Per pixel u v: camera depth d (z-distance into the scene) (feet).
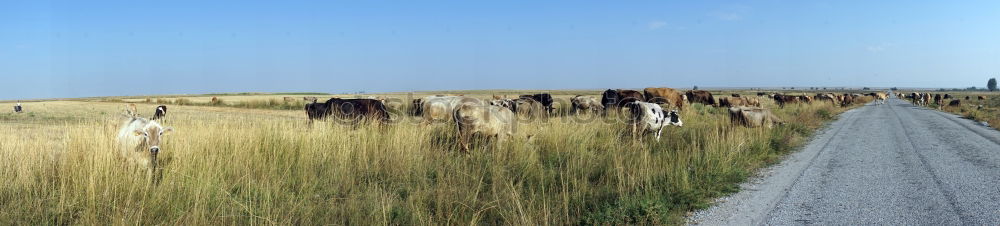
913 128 65.21
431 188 23.63
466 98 34.60
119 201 19.24
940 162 34.04
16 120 78.74
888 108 146.20
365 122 40.65
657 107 42.98
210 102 151.43
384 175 26.14
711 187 25.02
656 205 19.70
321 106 50.90
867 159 35.94
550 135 35.50
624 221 19.27
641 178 24.86
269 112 106.22
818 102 153.07
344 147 28.35
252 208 19.16
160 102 162.61
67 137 26.14
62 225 18.44
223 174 23.39
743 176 28.55
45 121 76.33
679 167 26.89
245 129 30.96
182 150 25.41
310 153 27.81
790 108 117.19
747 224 19.45
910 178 28.12
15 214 18.13
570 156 31.53
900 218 19.81
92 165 21.54
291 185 23.85
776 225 19.26
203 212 17.83
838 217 20.15
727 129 47.11
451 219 19.44
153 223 18.13
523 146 32.48
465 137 33.22
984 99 240.53
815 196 23.93
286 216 18.51
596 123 44.75
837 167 32.53
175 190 20.85
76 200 19.38
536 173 26.78
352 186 23.53
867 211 20.97
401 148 29.19
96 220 17.56
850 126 69.72
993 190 24.62
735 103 119.44
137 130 23.97
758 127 50.29
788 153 39.99
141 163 23.62
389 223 18.83
